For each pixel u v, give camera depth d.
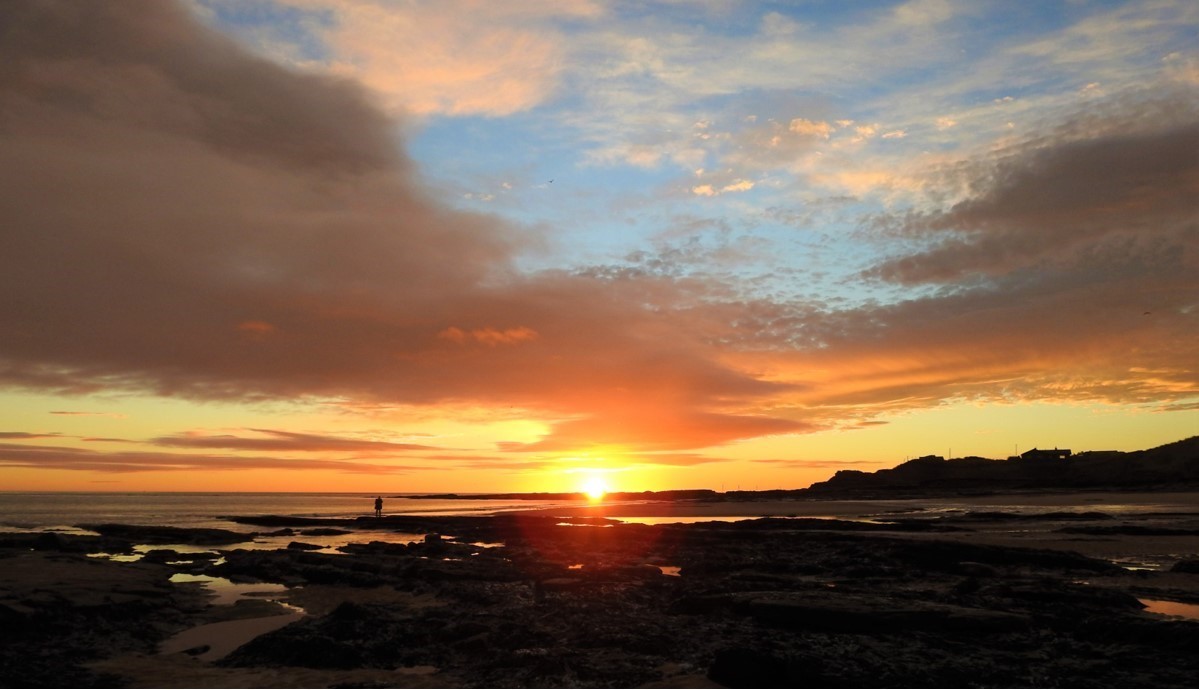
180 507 133.38
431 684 12.84
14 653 14.88
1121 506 84.75
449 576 27.50
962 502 114.38
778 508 110.50
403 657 14.73
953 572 28.12
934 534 45.44
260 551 36.94
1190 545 37.00
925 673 12.83
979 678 12.65
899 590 22.92
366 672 13.70
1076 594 20.03
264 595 24.69
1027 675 12.80
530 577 27.53
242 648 15.26
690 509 116.62
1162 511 70.94
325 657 14.37
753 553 36.16
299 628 16.09
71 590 20.67
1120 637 15.25
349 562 31.16
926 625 16.11
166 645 16.86
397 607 21.02
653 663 14.15
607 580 26.05
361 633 15.90
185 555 38.75
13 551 35.38
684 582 25.55
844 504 121.25
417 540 52.84
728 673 12.95
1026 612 17.95
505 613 19.00
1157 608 19.97
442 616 18.41
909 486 198.38
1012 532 46.34
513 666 13.76
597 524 60.31
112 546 43.94
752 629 16.80
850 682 12.48
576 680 13.05
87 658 14.95
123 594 21.23
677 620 18.00
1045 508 82.25
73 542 43.69
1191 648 14.11
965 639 15.44
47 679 13.02
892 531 49.22
